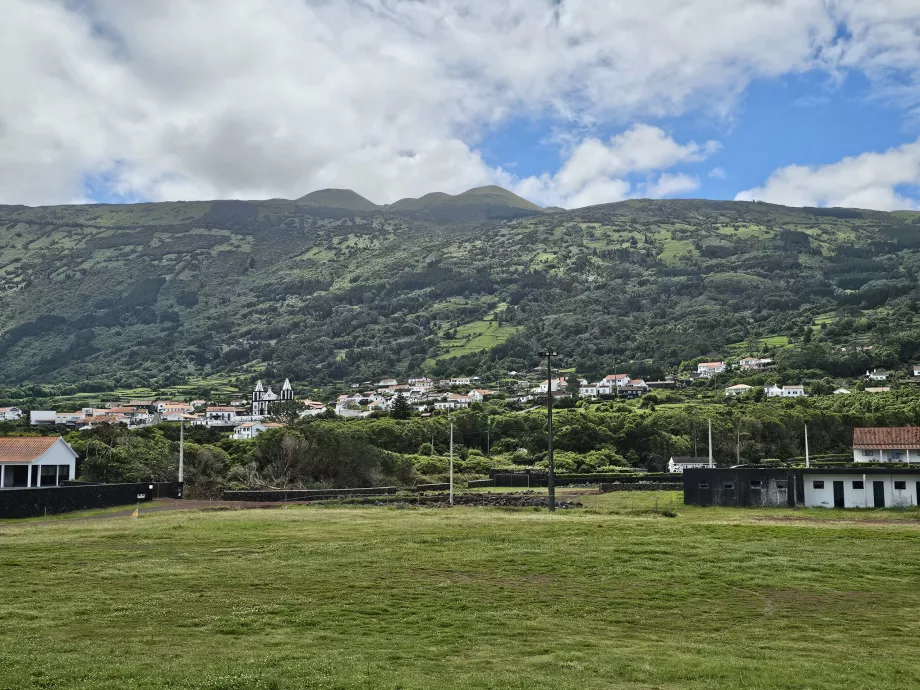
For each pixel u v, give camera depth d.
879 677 18.92
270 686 17.12
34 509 54.12
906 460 86.75
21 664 18.20
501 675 18.33
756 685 18.03
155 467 89.50
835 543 39.44
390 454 109.12
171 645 20.52
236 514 55.34
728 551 37.00
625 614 25.67
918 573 32.59
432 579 30.42
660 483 92.38
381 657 19.80
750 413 148.38
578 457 126.06
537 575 31.70
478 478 108.62
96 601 25.61
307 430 103.62
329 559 34.38
